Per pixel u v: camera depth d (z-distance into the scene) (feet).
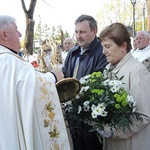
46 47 7.76
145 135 7.04
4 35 6.64
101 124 6.39
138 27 104.83
